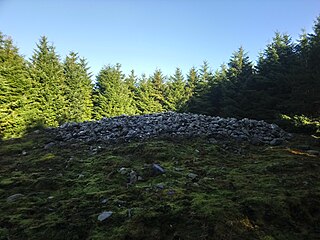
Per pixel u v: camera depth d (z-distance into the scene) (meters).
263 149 9.03
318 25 22.05
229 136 10.30
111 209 5.00
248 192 5.34
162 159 7.84
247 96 27.22
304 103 18.53
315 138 10.92
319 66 17.78
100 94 42.00
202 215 4.51
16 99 26.20
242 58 38.53
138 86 50.22
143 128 11.29
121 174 6.76
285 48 28.22
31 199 5.64
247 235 4.11
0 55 27.59
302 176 6.27
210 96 33.97
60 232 4.40
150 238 4.17
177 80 49.84
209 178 6.29
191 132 10.53
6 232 4.45
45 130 13.06
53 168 7.65
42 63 33.56
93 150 9.14
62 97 33.00
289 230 4.32
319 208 4.85
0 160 8.92
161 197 5.28
